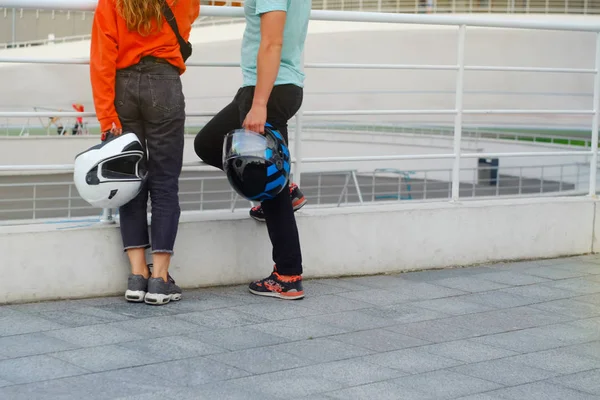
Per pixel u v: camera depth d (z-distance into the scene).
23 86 29.44
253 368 4.62
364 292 6.45
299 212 6.79
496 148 27.72
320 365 4.72
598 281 7.02
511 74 27.38
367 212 6.96
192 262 6.34
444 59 27.59
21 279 5.73
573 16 27.09
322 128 29.09
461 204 7.47
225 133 6.09
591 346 5.28
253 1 5.81
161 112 5.77
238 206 23.09
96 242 5.94
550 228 7.86
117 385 4.25
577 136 27.50
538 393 4.41
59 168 5.96
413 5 27.59
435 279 6.95
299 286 6.17
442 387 4.44
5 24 30.84
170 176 5.90
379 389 4.36
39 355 4.67
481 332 5.50
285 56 5.89
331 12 6.68
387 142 28.48
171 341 5.04
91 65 5.64
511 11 27.25
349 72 28.34
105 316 5.51
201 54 28.52
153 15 5.63
